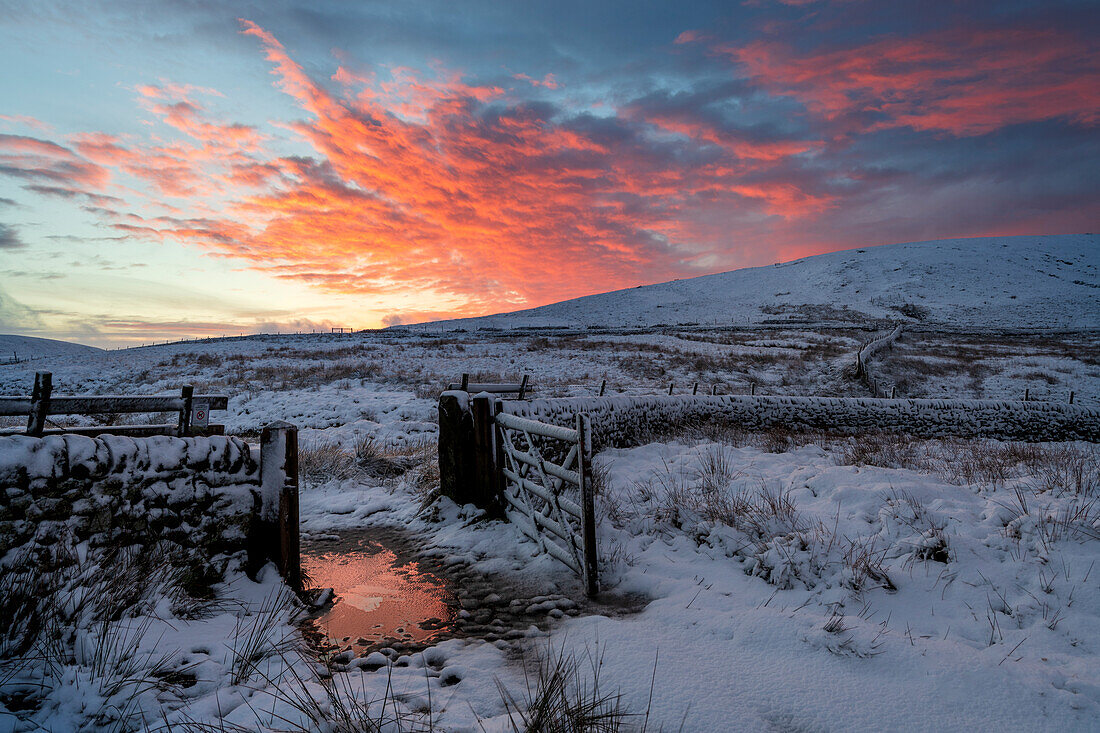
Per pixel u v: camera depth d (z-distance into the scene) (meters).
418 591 4.23
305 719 2.43
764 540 4.60
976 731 2.31
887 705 2.50
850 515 4.93
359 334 49.25
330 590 4.18
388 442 10.80
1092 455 8.53
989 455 8.01
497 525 5.64
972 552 3.91
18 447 2.97
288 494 4.24
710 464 7.12
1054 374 24.88
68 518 3.15
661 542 4.95
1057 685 2.54
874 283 77.31
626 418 9.58
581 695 2.64
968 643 3.05
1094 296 65.38
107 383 21.61
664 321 68.69
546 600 3.97
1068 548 3.69
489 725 2.42
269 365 24.08
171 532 3.69
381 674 2.99
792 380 23.38
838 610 3.48
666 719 2.44
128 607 3.17
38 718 2.27
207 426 4.27
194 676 2.76
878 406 14.31
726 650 3.04
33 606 2.78
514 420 5.41
